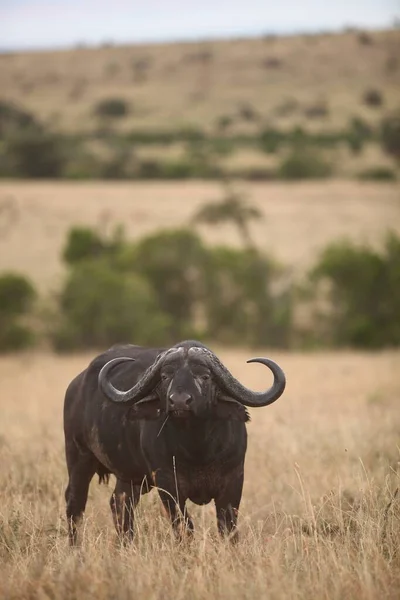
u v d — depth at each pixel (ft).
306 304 589.32
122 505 101.50
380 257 568.82
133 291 542.98
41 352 526.57
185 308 587.27
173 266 577.84
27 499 111.24
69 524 100.53
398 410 187.32
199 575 75.92
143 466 97.30
